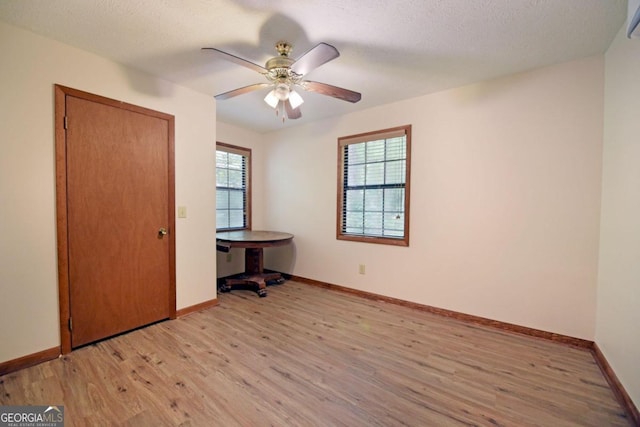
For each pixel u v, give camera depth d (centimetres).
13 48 185
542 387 180
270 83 240
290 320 279
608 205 204
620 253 183
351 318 286
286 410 159
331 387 179
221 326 263
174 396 169
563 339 235
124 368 196
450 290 289
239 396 170
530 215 247
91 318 225
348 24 181
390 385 181
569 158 229
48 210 202
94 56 220
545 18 173
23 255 193
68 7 166
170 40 201
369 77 258
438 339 243
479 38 195
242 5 164
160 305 268
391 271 329
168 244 272
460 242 282
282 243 360
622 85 184
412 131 309
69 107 209
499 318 264
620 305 180
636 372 157
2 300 185
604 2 158
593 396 172
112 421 149
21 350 193
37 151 196
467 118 275
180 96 276
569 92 228
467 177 277
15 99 187
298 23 180
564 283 234
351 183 367
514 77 250
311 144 400
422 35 192
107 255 233
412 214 312
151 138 256
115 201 236
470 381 186
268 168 455
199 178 295
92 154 222
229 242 343
